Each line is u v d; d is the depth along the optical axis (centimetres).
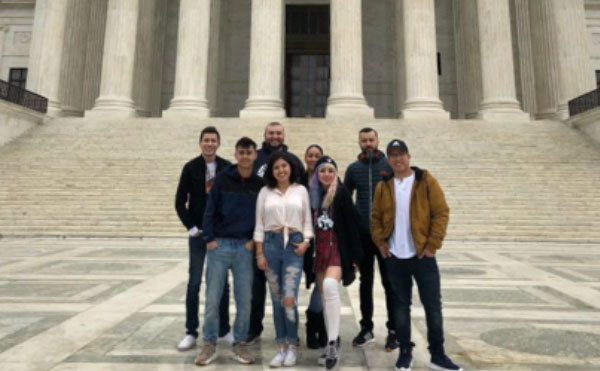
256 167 496
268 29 2556
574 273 878
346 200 439
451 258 1069
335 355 403
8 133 2067
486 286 756
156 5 3481
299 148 1948
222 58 3572
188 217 476
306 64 3659
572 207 1504
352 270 434
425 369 404
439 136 2103
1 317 548
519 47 3219
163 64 3503
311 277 450
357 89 2514
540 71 2856
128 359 417
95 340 468
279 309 428
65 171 1752
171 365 407
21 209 1491
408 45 2600
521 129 2219
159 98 3422
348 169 529
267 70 2522
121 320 542
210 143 484
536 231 1394
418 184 413
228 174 448
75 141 2053
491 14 2620
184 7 2636
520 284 773
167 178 1688
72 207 1504
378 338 499
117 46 2634
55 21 2730
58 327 511
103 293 684
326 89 3638
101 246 1229
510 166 1780
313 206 445
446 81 3519
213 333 425
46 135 2145
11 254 1080
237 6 3653
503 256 1104
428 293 402
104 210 1496
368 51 3612
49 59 2677
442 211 402
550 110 2753
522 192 1594
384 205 425
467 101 3188
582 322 545
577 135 2122
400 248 413
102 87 2620
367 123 2272
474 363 411
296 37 3638
